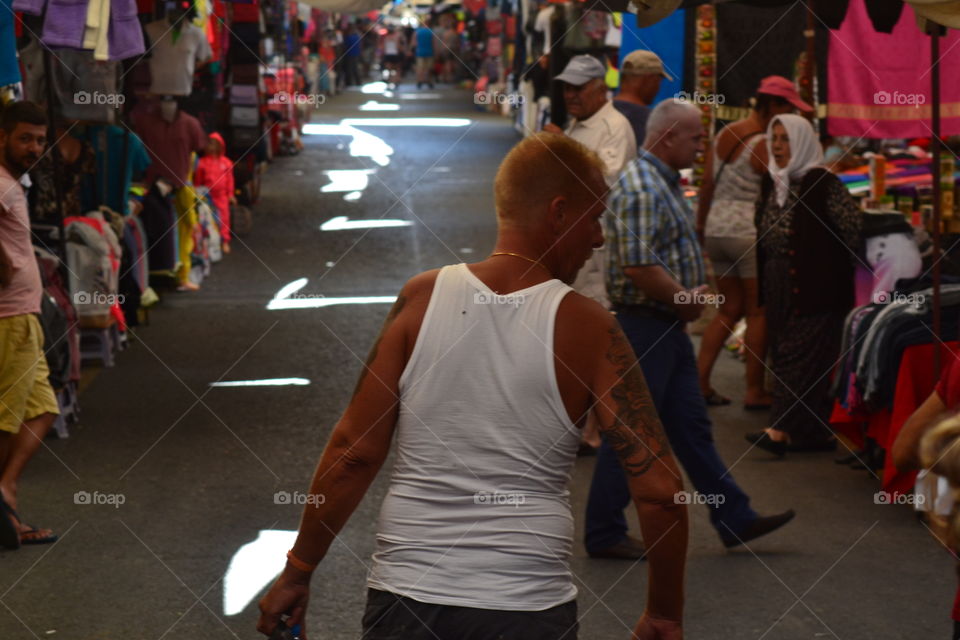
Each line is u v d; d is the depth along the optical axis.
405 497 4.32
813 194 12.07
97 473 11.68
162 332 17.84
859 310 11.52
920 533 10.02
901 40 14.78
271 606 4.64
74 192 15.81
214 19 23.08
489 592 4.16
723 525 9.50
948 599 8.60
